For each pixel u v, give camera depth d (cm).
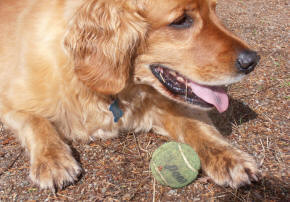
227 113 80
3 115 74
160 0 62
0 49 75
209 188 63
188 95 68
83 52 66
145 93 74
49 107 72
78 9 67
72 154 70
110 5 65
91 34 66
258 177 64
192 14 63
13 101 73
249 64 63
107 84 67
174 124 75
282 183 63
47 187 63
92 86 67
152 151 71
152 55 66
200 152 68
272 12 142
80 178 65
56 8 71
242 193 62
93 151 71
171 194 62
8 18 76
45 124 71
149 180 64
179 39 64
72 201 61
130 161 68
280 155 68
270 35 117
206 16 64
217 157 65
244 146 71
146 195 62
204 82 65
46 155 65
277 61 99
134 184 64
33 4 75
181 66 66
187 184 63
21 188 63
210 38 64
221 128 76
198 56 65
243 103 83
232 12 142
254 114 79
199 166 62
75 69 67
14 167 67
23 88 71
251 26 126
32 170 64
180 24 64
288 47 108
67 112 72
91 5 66
